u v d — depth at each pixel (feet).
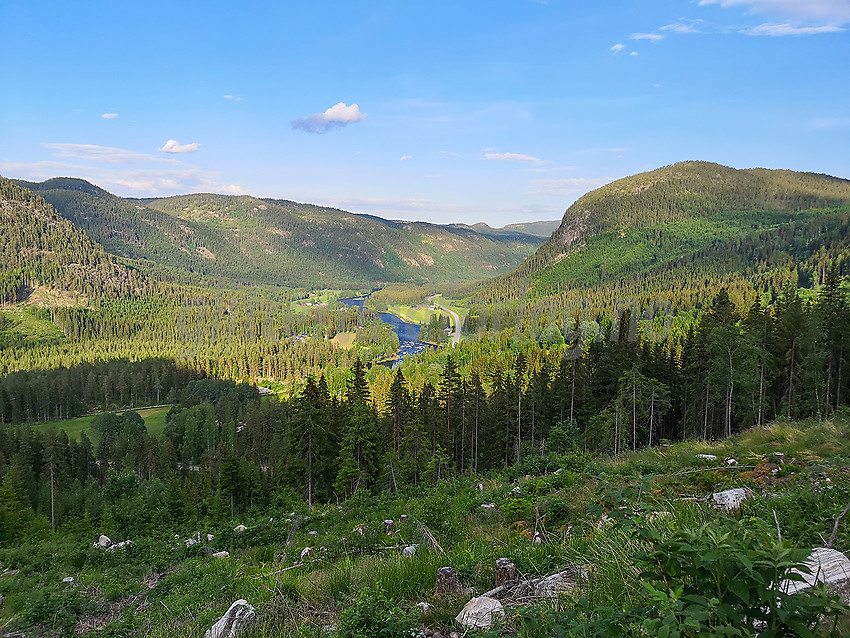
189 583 41.98
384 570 24.59
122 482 168.04
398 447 160.04
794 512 21.34
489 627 14.97
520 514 37.91
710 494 29.19
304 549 47.32
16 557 65.82
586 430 148.77
